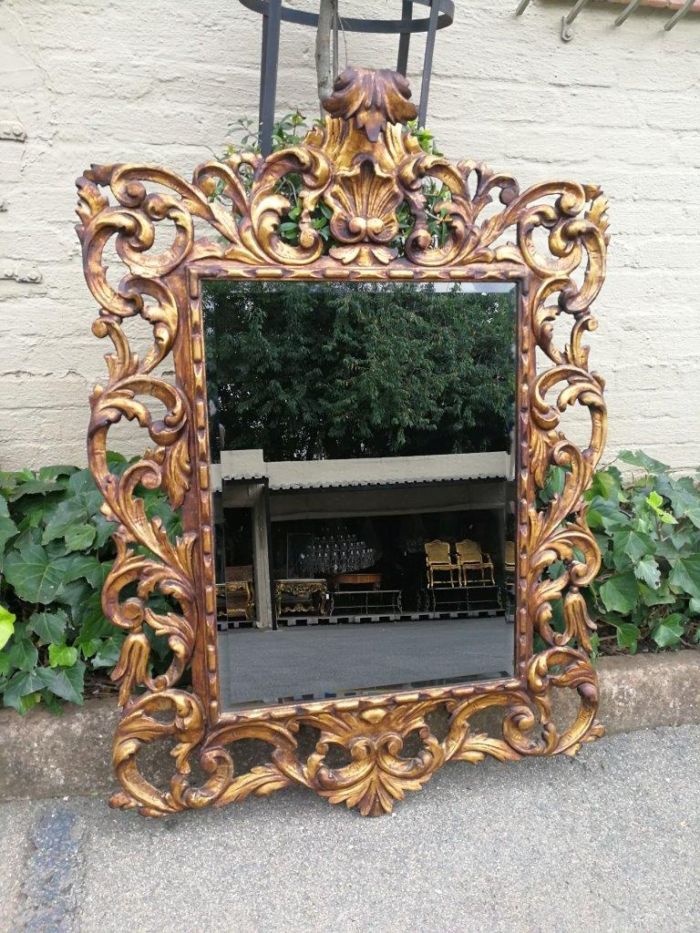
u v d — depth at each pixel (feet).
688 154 6.86
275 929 3.76
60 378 5.97
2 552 4.84
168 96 5.82
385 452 4.42
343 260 4.15
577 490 4.69
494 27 6.31
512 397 4.53
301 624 4.40
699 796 4.75
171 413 4.06
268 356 4.17
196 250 3.99
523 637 4.68
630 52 6.59
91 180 3.83
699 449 7.36
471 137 6.41
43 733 4.62
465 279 4.34
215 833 4.40
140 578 4.15
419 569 4.54
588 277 4.52
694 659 5.57
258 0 5.15
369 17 6.04
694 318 7.14
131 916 3.83
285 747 4.41
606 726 5.39
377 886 4.02
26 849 4.25
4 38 5.49
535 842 4.34
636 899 3.94
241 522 4.26
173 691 4.22
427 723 5.08
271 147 4.89
